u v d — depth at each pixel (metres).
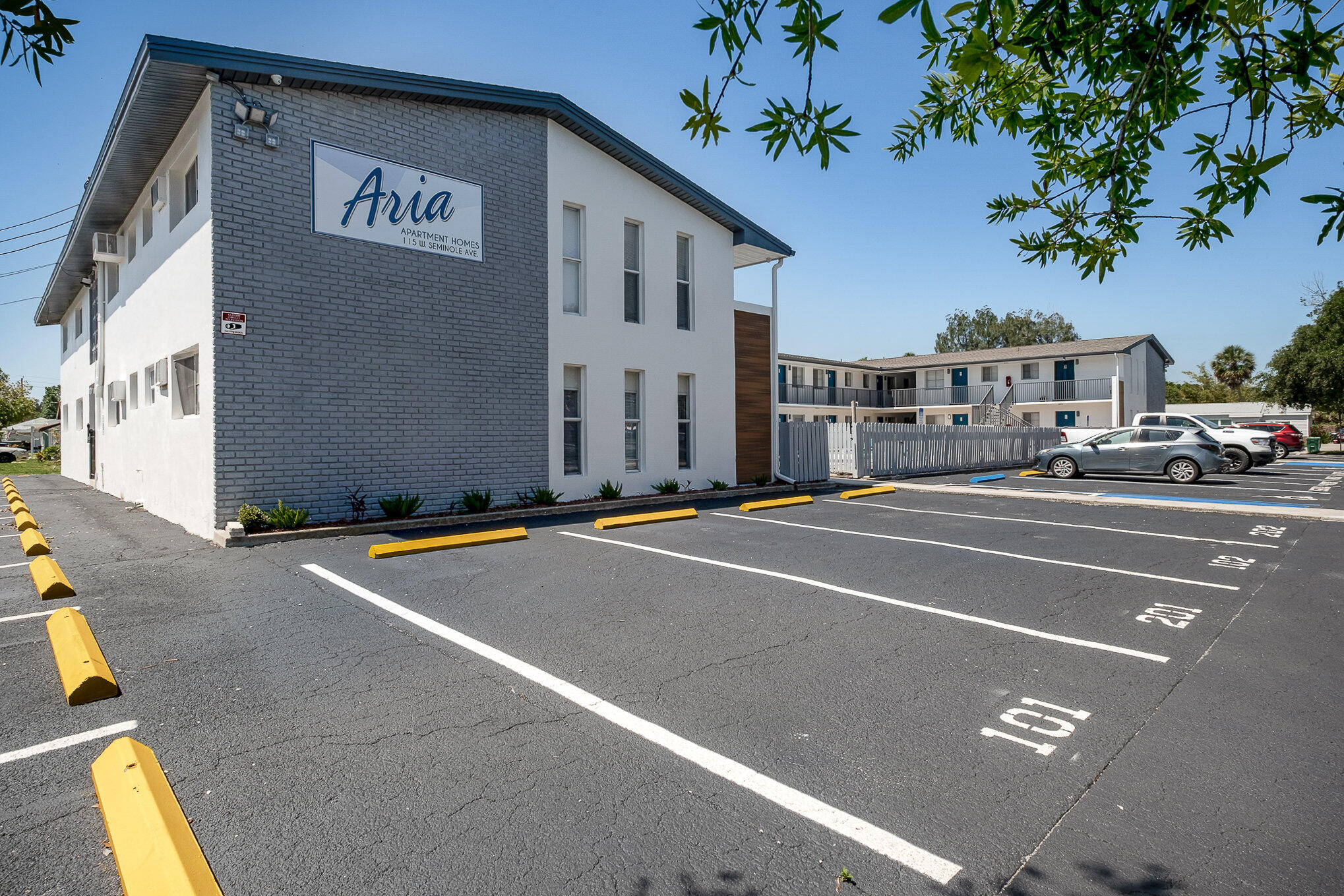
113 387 14.12
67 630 4.82
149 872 2.35
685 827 2.80
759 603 6.09
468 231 11.02
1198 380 70.88
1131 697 4.13
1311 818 2.88
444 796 3.00
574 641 5.05
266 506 9.00
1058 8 1.92
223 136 8.64
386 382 10.09
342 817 2.84
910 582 6.89
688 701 4.04
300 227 9.27
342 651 4.78
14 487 16.89
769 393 16.66
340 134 9.66
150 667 4.45
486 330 11.23
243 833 2.72
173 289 10.42
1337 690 4.24
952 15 1.88
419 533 9.54
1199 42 2.08
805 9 1.95
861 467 20.52
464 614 5.66
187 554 7.93
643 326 13.74
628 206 13.50
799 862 2.59
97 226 14.58
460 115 10.91
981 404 37.34
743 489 15.03
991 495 15.17
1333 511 11.51
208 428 8.77
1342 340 34.62
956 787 3.12
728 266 15.69
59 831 2.71
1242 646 5.05
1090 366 38.06
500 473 11.41
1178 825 2.83
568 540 9.10
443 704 3.94
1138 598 6.36
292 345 9.20
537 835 2.74
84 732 3.54
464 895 2.39
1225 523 10.89
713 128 2.35
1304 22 1.99
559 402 12.27
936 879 2.50
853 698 4.09
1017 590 6.62
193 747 3.40
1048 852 2.66
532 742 3.51
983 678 4.41
